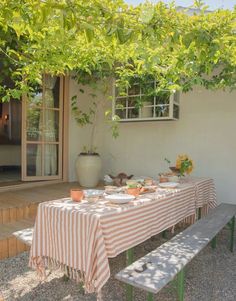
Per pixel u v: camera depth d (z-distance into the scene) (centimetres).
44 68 364
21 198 427
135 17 192
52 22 241
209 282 265
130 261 245
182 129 509
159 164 537
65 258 217
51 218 228
